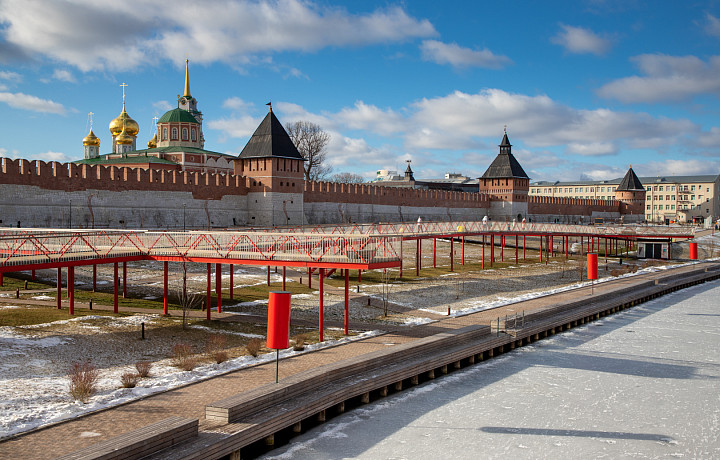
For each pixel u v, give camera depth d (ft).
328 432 61.82
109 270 134.62
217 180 197.47
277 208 205.67
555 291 144.36
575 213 376.07
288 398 61.16
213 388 63.26
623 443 62.34
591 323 123.34
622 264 211.00
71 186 157.07
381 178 554.05
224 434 50.98
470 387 78.38
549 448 60.54
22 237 90.07
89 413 55.31
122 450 43.98
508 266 185.06
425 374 81.00
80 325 86.89
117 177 168.35
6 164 142.61
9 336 77.92
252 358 76.28
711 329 118.32
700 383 82.74
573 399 75.05
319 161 299.38
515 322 102.53
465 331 92.17
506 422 66.80
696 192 503.20
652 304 148.97
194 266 147.43
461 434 62.95
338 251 92.89
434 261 172.86
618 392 78.18
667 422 68.28
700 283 188.65
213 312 103.45
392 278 147.95
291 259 91.50
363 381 69.21
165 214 180.14
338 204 234.79
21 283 115.65
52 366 69.00
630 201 414.21
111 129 298.35
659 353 98.48
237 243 110.32
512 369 87.40
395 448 58.90
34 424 52.39
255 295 119.03
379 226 178.19
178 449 47.62
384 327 98.43
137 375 66.95
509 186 323.37
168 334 86.63
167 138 277.44
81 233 102.17
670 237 224.33
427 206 281.33
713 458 59.26
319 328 88.89
